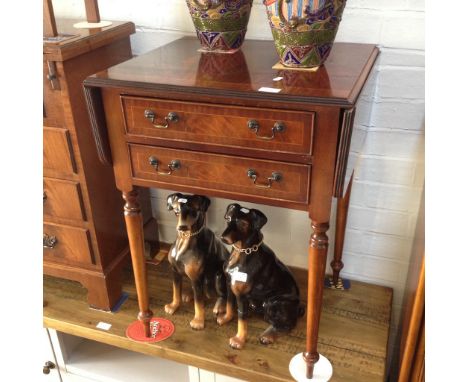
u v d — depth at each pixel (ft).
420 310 2.67
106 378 3.85
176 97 2.49
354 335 3.45
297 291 3.51
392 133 3.51
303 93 2.27
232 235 3.01
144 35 3.87
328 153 2.35
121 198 3.79
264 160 2.49
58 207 3.46
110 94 2.64
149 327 3.43
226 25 2.97
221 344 3.37
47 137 3.20
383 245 3.93
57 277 4.14
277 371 3.13
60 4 3.93
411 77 3.29
